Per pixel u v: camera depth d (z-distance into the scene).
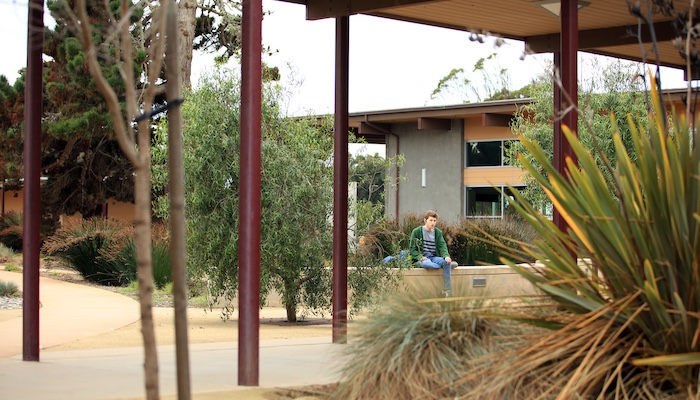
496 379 4.24
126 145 3.39
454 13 8.95
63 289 15.49
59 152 23.92
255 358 5.63
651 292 4.09
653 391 4.04
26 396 5.22
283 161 10.45
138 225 3.46
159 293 15.20
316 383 5.70
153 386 3.46
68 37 18.28
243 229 5.69
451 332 4.71
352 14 8.55
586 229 4.45
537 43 10.01
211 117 10.49
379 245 11.42
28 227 7.12
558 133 7.31
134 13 15.29
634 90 15.89
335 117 8.56
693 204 4.29
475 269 12.63
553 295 4.52
